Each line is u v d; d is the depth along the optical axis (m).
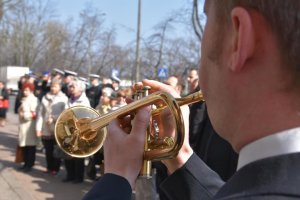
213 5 0.86
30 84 7.93
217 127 0.87
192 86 5.06
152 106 1.36
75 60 39.59
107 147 1.17
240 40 0.76
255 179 0.70
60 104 7.27
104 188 1.04
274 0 0.72
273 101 0.75
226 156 2.45
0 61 45.47
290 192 0.65
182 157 1.35
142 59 24.23
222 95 0.84
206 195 1.30
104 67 36.34
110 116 1.32
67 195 6.22
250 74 0.77
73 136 1.55
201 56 0.91
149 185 1.29
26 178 7.25
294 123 0.73
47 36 44.22
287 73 0.74
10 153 9.59
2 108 14.69
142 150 1.15
